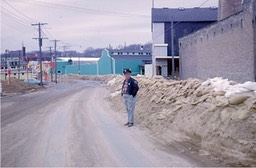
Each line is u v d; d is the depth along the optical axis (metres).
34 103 23.81
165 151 8.16
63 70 128.75
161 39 54.41
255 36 19.69
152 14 55.38
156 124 11.35
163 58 53.31
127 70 12.13
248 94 8.15
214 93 9.42
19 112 18.02
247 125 7.35
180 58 42.38
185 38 39.03
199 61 32.66
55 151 8.48
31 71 86.94
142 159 7.50
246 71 21.06
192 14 55.66
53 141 9.73
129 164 7.14
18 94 36.50
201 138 8.48
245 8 20.91
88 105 21.27
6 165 7.32
